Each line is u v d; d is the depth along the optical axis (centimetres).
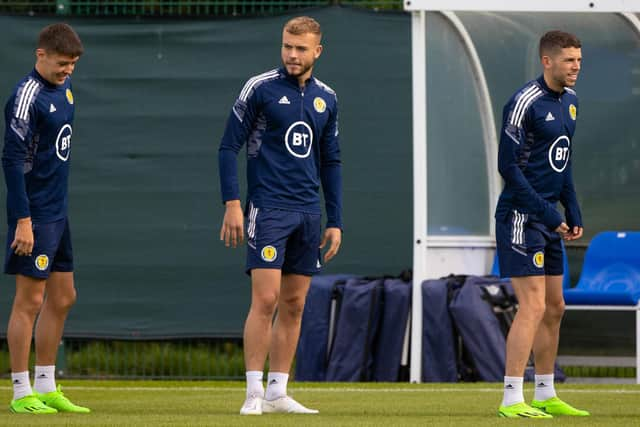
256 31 2659
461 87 2636
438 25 2589
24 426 1351
